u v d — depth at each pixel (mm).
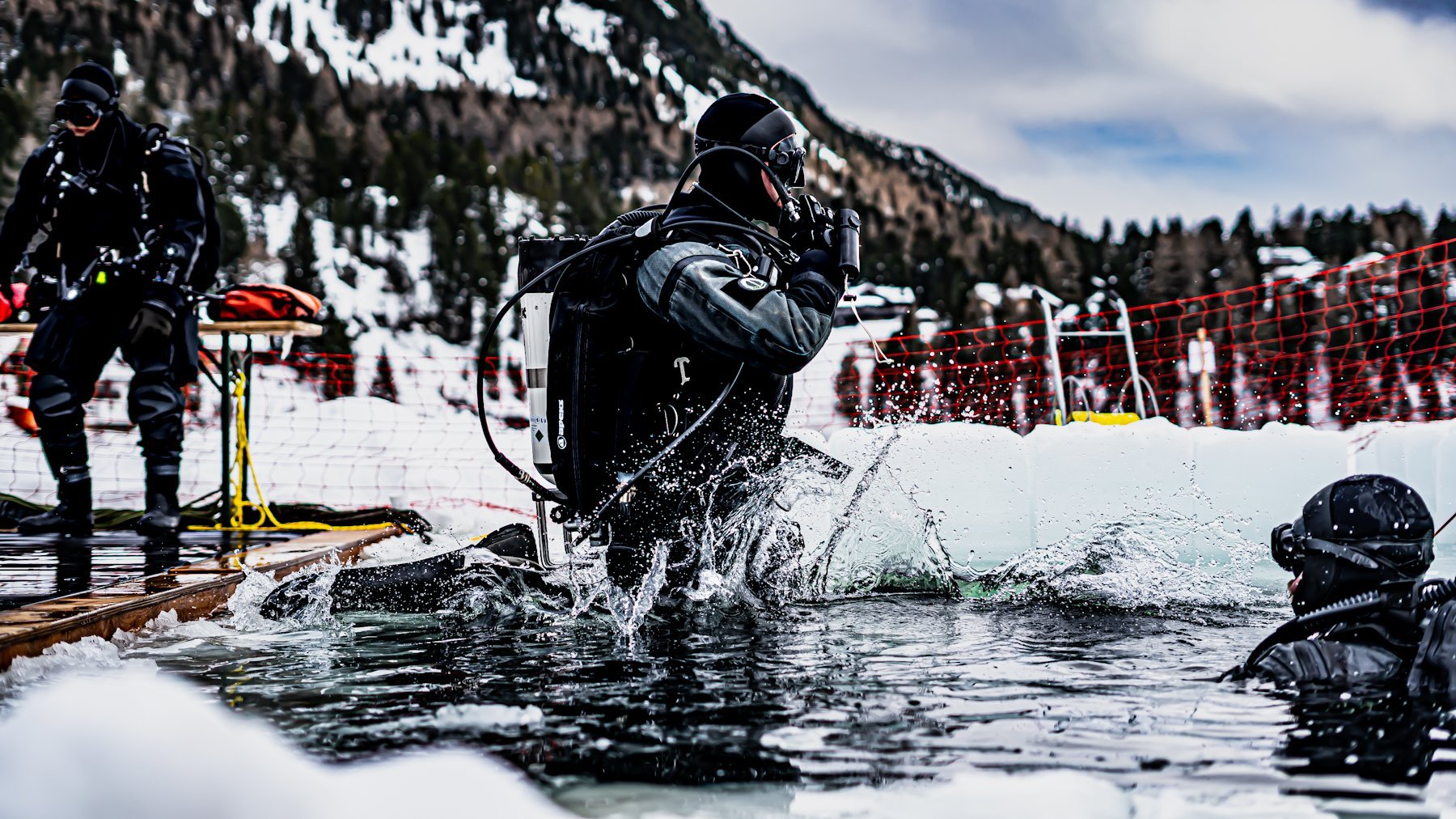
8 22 151250
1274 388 11617
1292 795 1362
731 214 3346
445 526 6859
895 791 1397
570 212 93688
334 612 3164
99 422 13383
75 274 5762
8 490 9602
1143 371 12648
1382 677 2041
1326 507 2203
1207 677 2127
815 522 3586
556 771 1506
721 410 3297
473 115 178875
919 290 77625
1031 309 71875
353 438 12047
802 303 3115
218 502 7258
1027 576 3557
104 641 2658
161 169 5750
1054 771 1471
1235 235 70562
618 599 3104
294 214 90562
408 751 1600
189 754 1356
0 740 1344
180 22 165625
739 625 2842
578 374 3285
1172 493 5016
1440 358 11289
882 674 2188
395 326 78938
